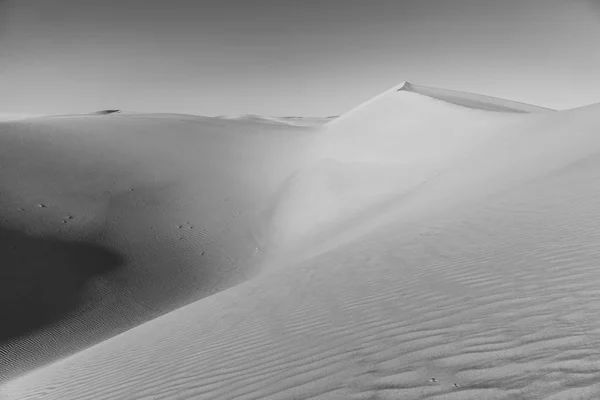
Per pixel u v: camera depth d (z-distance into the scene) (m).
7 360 11.27
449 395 2.19
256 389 2.91
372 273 6.15
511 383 2.18
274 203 24.62
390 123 32.59
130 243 18.98
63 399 4.41
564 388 2.03
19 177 22.81
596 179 8.72
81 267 16.48
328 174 26.58
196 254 18.94
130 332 8.24
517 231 6.45
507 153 17.19
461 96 50.38
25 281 15.06
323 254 9.29
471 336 2.92
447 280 4.69
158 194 24.20
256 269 17.70
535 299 3.43
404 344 3.05
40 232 18.08
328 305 4.92
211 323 5.81
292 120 92.12
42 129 31.36
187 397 3.18
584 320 2.81
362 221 17.16
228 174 28.78
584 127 16.34
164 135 35.56
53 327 13.15
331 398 2.44
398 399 2.26
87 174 24.97
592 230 5.52
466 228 7.62
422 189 17.91
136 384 3.99
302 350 3.53
